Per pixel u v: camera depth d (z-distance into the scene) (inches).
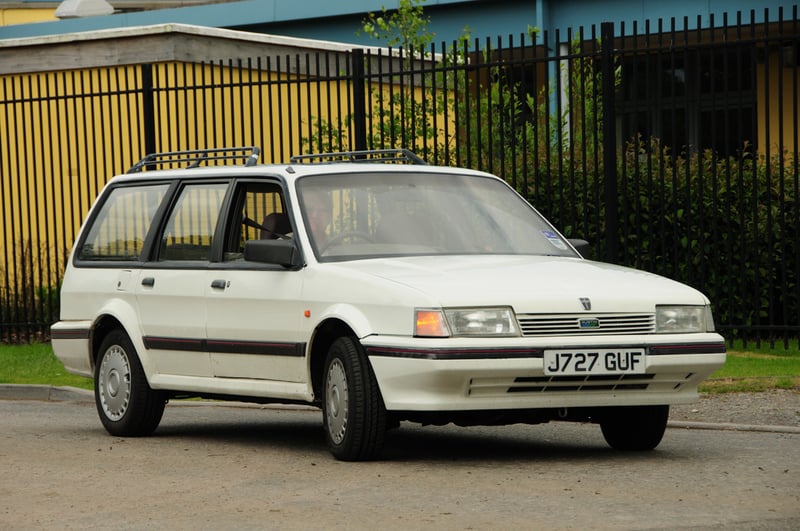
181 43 1044.5
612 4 1300.4
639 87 1323.8
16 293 952.9
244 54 1076.5
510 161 936.9
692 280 802.8
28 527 355.9
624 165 768.9
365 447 442.0
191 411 655.1
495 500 372.5
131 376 542.9
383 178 506.3
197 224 529.3
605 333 431.8
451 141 1018.7
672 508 354.9
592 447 490.6
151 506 380.8
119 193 576.7
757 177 829.8
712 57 749.3
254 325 486.0
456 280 433.7
